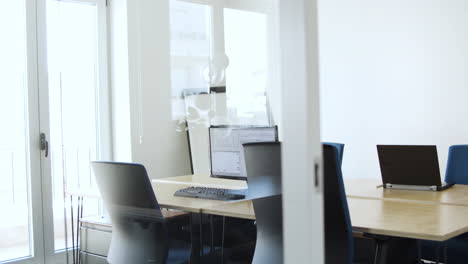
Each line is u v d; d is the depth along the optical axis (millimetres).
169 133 3402
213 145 3135
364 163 4922
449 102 4375
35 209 3502
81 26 3602
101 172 2855
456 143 4344
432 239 1982
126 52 3400
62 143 3541
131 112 3379
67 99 3615
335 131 5121
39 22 3736
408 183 3254
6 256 3520
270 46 1812
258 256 2154
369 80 4871
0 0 3607
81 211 3125
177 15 3615
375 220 2295
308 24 955
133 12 3455
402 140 4668
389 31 4723
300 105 962
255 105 3076
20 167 3609
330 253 2143
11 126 3607
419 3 4523
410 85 4609
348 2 4973
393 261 2305
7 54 3625
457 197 2906
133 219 2740
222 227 2484
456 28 4312
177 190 2895
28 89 3688
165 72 3506
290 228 984
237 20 3434
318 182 964
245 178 2354
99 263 2963
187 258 2588
